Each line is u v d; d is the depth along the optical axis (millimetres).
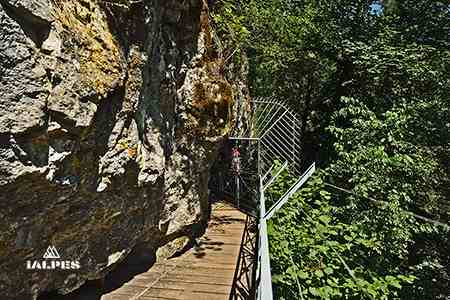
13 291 2596
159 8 3977
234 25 7859
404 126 7531
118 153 3262
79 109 2611
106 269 3639
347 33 11680
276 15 11531
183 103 4883
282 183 6180
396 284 3482
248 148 9586
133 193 3701
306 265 3531
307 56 13000
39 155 2387
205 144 5434
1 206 2266
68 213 2865
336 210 6391
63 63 2508
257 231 5938
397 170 6910
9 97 2150
